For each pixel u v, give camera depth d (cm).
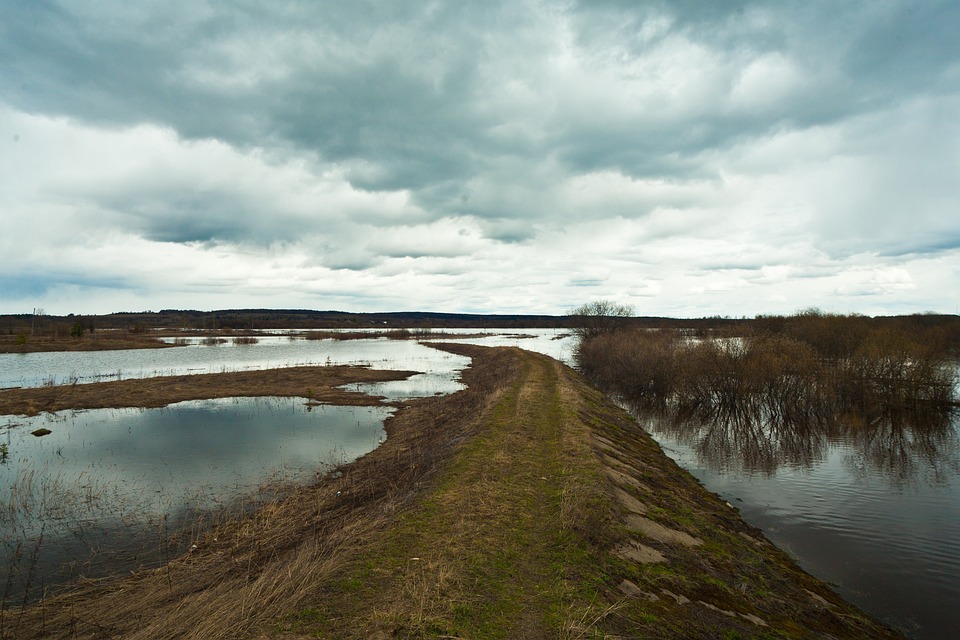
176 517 1226
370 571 745
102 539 1102
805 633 764
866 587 986
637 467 1563
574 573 767
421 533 884
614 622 657
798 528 1277
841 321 3731
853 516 1358
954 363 3338
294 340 10612
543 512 1006
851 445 2264
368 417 2539
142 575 913
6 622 738
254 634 593
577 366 5553
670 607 738
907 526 1288
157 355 6412
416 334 13050
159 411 2680
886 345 2855
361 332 13788
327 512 1184
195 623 646
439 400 2934
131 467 1664
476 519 943
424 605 646
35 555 991
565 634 601
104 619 730
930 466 1898
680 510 1235
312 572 740
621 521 1012
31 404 2789
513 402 2269
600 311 6325
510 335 13688
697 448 2186
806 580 984
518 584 730
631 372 3744
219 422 2400
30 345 6938
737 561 985
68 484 1480
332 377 4009
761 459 1998
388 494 1208
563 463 1336
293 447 1934
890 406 2800
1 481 1512
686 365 3136
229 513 1231
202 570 898
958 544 1180
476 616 639
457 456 1388
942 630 848
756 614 788
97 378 3953
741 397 2873
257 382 3672
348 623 614
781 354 2934
